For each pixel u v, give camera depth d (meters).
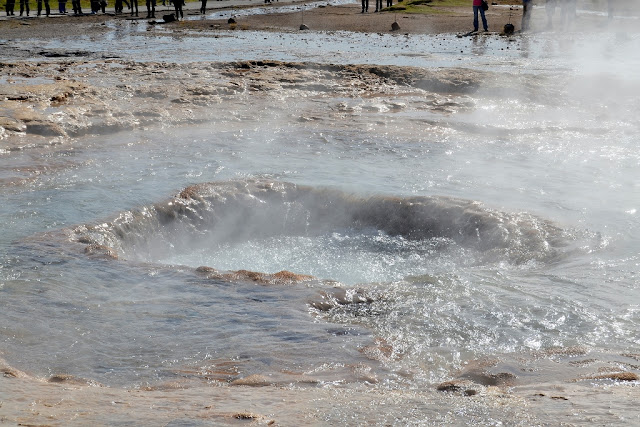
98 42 29.53
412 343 5.09
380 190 9.65
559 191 9.36
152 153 11.84
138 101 15.87
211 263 8.66
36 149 12.08
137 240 8.71
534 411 3.33
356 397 3.78
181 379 4.59
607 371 4.34
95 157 11.60
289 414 3.38
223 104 15.88
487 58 22.81
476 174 10.34
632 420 3.12
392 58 22.95
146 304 6.00
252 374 4.61
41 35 32.94
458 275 6.57
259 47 26.84
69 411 3.57
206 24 38.03
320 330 5.36
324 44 27.88
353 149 11.98
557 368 4.46
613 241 7.39
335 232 9.41
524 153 11.59
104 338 5.30
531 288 6.14
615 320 5.35
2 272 6.73
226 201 9.70
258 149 12.05
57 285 6.42
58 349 5.12
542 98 16.41
